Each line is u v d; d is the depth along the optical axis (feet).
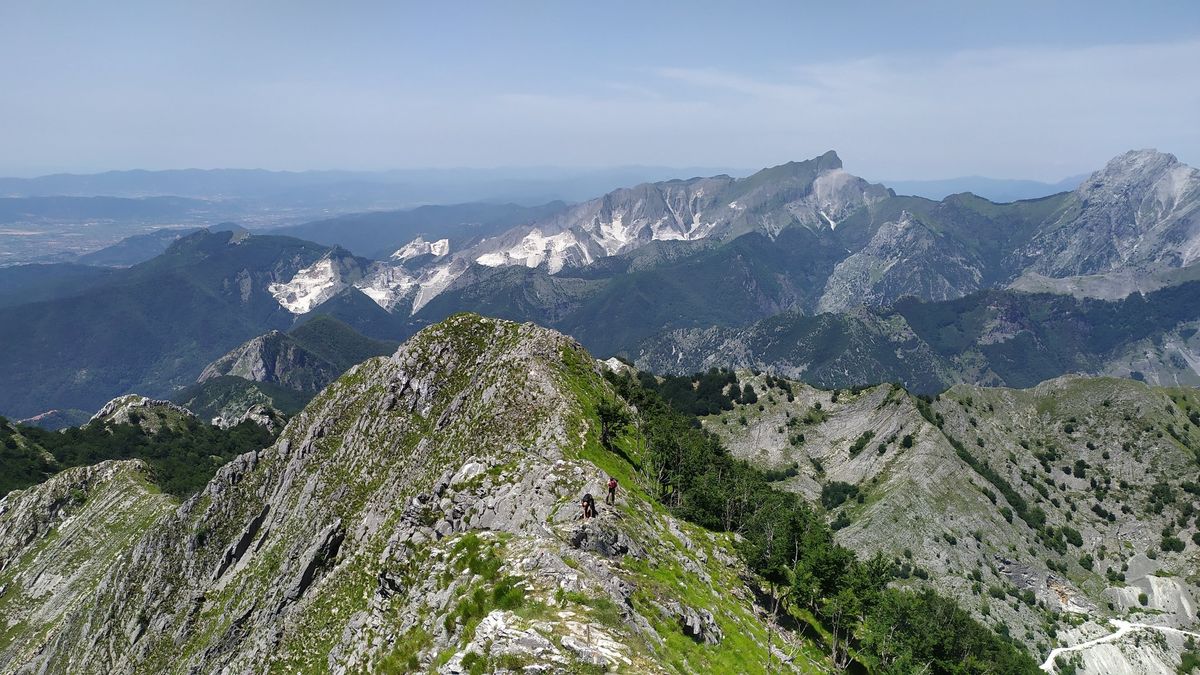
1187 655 624.18
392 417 534.78
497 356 517.55
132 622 534.37
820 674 262.47
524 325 546.67
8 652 614.34
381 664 209.87
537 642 162.71
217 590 523.70
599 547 246.47
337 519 476.95
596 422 443.32
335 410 584.81
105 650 533.14
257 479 583.17
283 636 372.79
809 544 348.79
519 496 292.40
